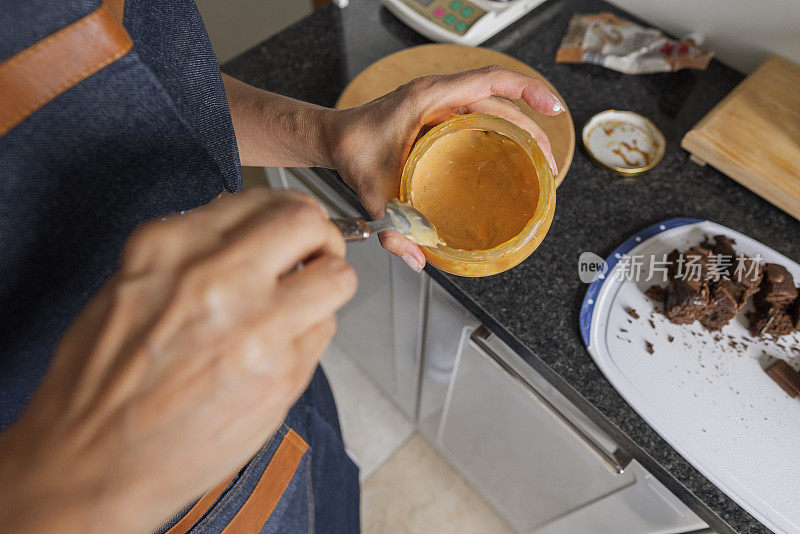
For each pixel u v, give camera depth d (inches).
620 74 22.3
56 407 6.1
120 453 6.0
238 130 16.0
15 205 8.7
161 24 10.6
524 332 16.9
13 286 9.1
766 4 20.0
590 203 19.1
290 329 6.4
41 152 8.7
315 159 15.7
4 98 8.1
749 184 18.7
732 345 16.6
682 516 16.9
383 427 36.2
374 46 23.3
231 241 6.4
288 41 23.4
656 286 17.3
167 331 5.9
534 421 20.3
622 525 20.6
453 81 13.9
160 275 6.2
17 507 5.9
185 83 11.2
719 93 21.6
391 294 23.5
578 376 16.4
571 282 17.6
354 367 38.4
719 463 15.0
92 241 9.9
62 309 9.9
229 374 6.1
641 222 18.7
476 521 33.2
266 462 15.6
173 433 6.1
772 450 15.1
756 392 15.8
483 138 13.0
